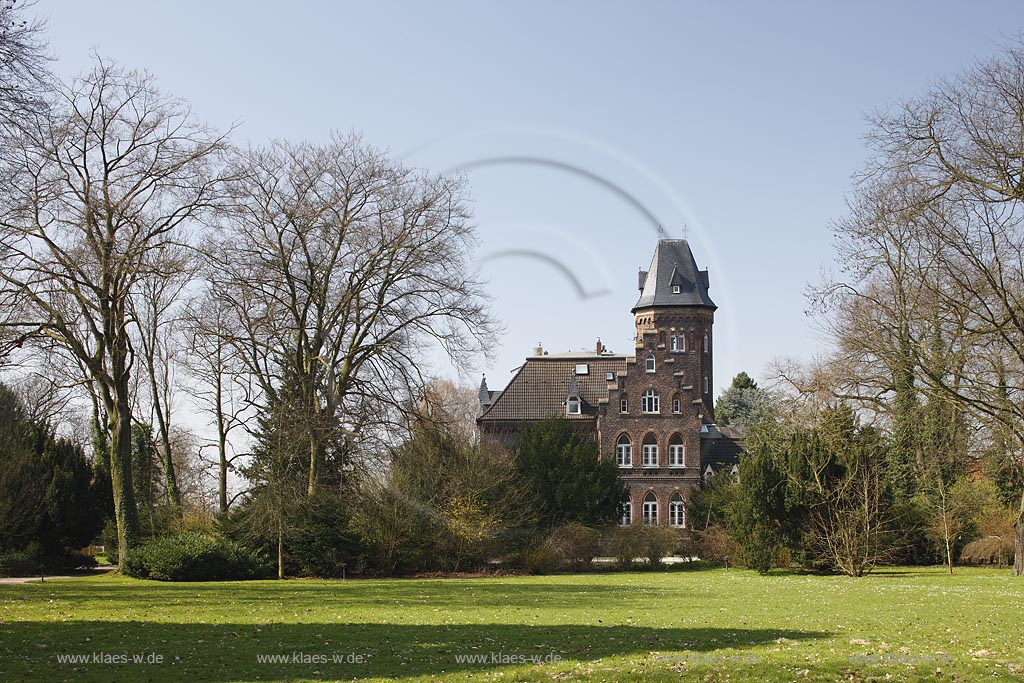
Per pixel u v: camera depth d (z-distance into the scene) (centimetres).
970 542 4562
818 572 4203
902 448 4206
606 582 3803
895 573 4122
